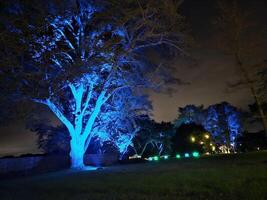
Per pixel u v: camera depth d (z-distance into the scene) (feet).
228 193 31.45
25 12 73.31
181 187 37.32
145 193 35.37
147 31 88.28
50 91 74.28
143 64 95.40
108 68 87.35
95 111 96.73
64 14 78.69
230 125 271.69
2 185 55.42
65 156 115.14
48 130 153.28
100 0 81.20
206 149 255.91
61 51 79.97
